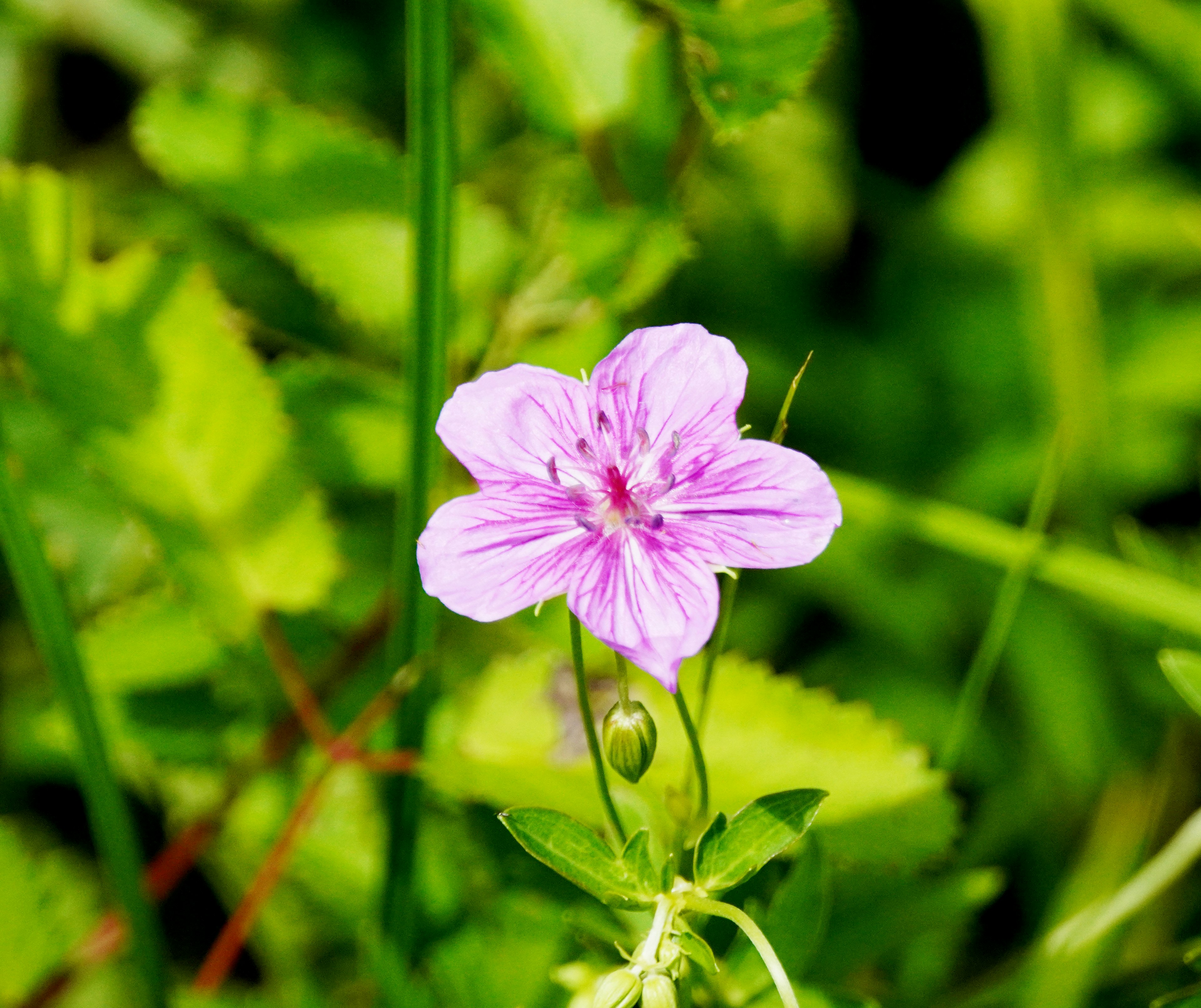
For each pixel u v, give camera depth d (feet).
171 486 1.28
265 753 1.30
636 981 1.11
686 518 1.13
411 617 1.25
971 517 1.34
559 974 1.18
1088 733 1.36
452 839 1.29
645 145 1.31
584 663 1.24
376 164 1.33
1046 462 1.34
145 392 1.28
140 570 1.37
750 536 1.12
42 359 1.27
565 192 1.32
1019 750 1.38
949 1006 1.27
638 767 1.14
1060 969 1.25
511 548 1.13
